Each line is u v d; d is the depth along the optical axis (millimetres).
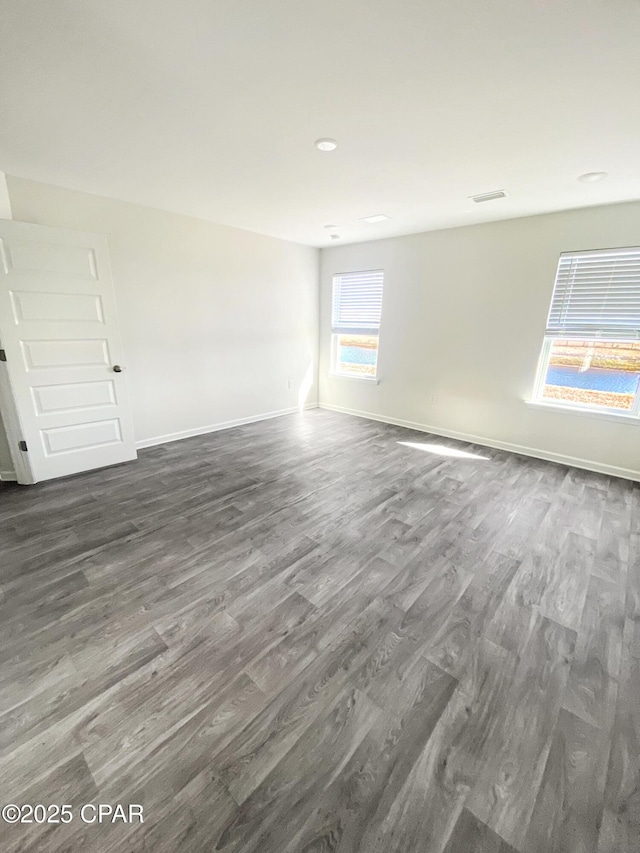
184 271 4039
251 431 4750
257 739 1251
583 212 3338
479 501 2959
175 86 1722
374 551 2291
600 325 3434
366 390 5410
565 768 1185
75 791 1104
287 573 2078
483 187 2898
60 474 3279
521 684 1466
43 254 2908
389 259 4781
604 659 1587
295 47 1469
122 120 2018
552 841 1015
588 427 3615
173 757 1195
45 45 1445
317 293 5629
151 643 1620
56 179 2900
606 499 3025
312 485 3195
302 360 5656
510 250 3811
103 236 3174
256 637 1658
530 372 3893
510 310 3918
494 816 1064
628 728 1311
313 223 4090
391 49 1472
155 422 4141
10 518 2609
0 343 2834
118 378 3486
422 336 4660
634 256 3195
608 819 1062
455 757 1210
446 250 4266
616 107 1808
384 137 2164
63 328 3100
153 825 1032
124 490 3055
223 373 4676
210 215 3865
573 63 1521
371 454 3975
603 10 1257
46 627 1692
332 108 1889
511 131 2064
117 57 1523
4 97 1795
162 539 2381
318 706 1364
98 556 2201
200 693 1404
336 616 1786
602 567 2191
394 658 1568
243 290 4648
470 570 2139
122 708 1346
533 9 1265
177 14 1307
